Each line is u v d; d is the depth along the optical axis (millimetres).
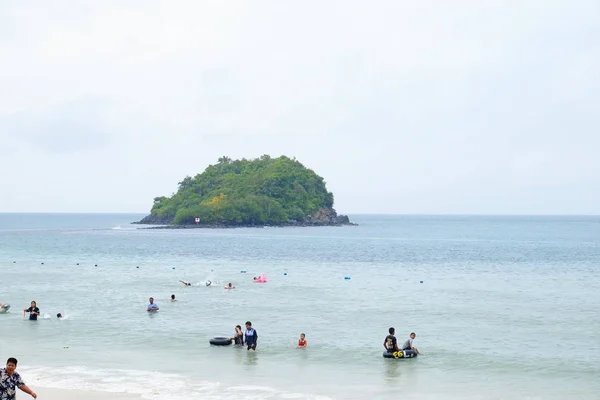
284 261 101375
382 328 42500
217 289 63875
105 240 167500
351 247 142250
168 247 137000
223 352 35125
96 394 27078
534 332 41281
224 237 187500
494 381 29750
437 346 37062
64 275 77375
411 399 26812
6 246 139125
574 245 157125
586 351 35812
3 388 20312
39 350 35281
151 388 28000
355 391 27891
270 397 26812
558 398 27172
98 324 43281
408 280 73375
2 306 48000
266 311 49438
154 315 47188
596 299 56969
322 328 42375
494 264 97125
